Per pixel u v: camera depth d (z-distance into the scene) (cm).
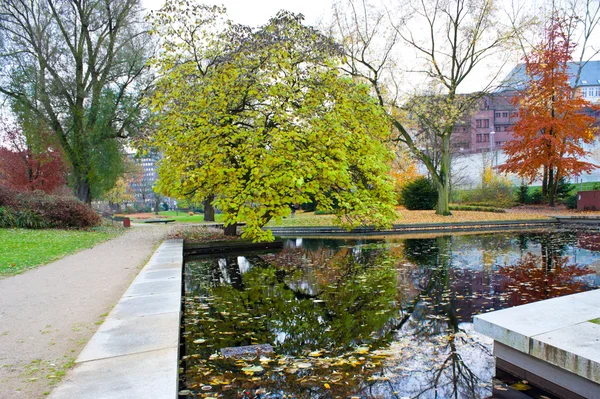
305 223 1939
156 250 958
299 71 938
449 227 1859
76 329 381
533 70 2306
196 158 896
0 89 1831
